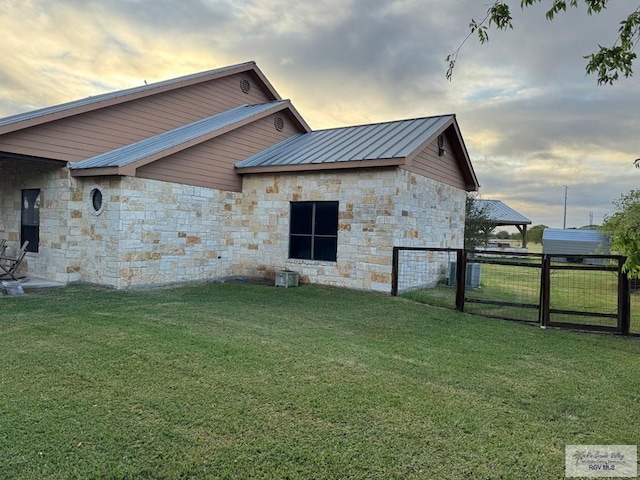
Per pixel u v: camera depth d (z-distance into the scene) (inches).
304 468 104.2
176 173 404.8
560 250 1179.9
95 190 375.2
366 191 392.5
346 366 180.2
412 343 225.3
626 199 701.3
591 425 135.2
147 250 379.6
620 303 265.9
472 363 194.1
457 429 127.5
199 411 132.1
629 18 173.8
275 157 464.4
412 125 459.8
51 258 391.9
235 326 242.8
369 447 114.8
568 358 211.3
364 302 343.0
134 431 118.7
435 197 469.7
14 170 428.8
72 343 197.8
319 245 425.1
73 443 111.7
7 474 98.0
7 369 163.5
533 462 111.0
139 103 435.5
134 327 228.8
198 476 100.0
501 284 546.6
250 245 470.0
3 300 301.7
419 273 432.8
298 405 139.0
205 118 514.9
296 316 280.8
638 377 184.9
